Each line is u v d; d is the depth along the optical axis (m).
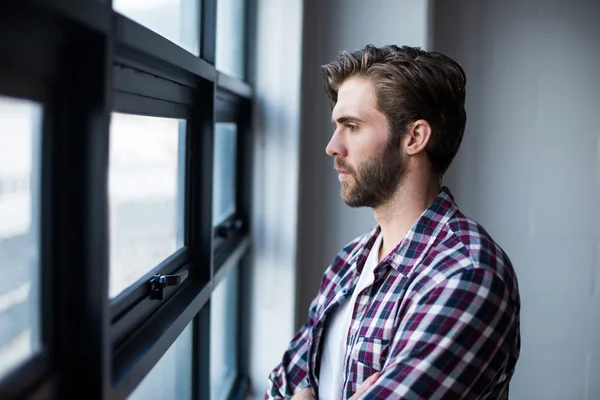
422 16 2.03
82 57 0.68
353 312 1.13
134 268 1.02
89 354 0.70
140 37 0.81
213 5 1.37
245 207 1.96
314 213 2.12
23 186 0.64
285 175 1.94
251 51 1.92
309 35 2.06
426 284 1.01
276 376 1.33
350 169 1.14
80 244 0.69
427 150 1.13
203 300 1.29
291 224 1.95
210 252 1.37
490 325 0.96
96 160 0.68
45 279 0.69
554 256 2.37
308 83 2.07
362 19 2.05
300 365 1.31
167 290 1.16
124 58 0.84
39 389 0.65
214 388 1.74
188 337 1.44
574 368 2.39
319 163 2.10
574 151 2.34
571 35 2.32
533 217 2.37
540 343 2.40
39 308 0.68
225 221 1.73
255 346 2.00
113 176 0.93
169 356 1.27
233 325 1.98
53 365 0.69
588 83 2.32
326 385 1.21
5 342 0.61
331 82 1.17
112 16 0.70
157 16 1.08
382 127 1.12
